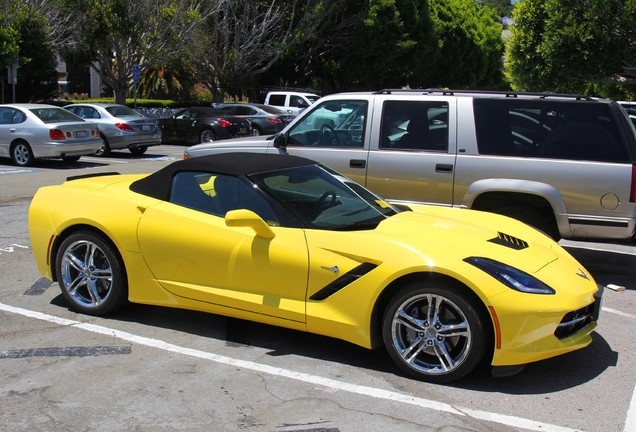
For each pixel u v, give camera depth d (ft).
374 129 23.63
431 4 130.72
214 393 13.37
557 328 13.60
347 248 14.44
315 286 14.69
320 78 114.62
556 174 21.47
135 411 12.55
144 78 123.44
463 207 22.65
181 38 87.71
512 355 13.26
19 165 51.08
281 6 97.81
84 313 17.99
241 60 97.35
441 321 13.80
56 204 18.03
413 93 23.63
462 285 13.51
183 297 16.26
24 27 76.84
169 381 13.92
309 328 14.85
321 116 24.68
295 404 12.92
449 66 138.21
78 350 15.55
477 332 13.41
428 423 12.21
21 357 15.11
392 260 13.97
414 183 23.09
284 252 14.92
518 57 52.47
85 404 12.82
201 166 16.89
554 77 50.57
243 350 15.71
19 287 20.56
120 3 80.69
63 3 78.43
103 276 17.53
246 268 15.35
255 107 80.23
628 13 44.19
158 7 84.53
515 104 22.33
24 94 88.89
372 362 15.07
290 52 101.50
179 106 112.16
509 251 14.69
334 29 102.32
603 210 21.26
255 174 16.47
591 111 21.63
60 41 85.20
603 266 25.41
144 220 16.63
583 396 13.51
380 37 104.78
